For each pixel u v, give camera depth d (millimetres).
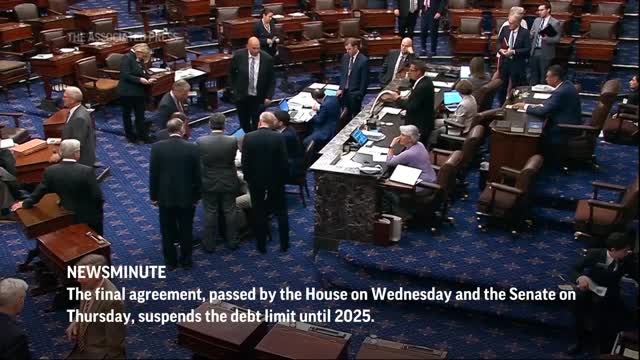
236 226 8516
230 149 8125
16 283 6207
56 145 9664
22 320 7270
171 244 8078
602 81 13266
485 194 8172
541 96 10078
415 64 9148
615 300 6555
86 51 12836
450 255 7809
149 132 11594
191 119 12047
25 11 14320
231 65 10742
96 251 7102
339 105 10734
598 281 6473
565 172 9141
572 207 8492
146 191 9992
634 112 9828
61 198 7621
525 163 8586
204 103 12531
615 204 7316
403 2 14086
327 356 5738
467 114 9586
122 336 6113
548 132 9047
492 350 6879
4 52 13375
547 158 9180
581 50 13016
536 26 12141
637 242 6664
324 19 14805
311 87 11586
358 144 8695
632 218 7277
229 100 12930
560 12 14594
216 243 8633
